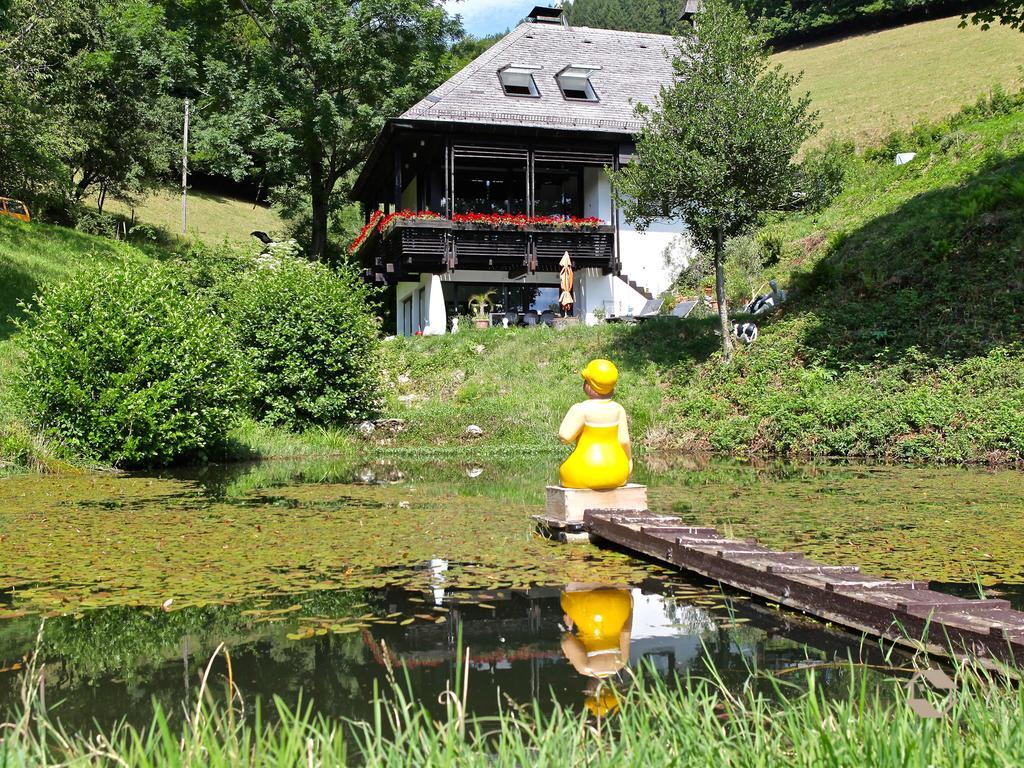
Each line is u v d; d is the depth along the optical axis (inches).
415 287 1016.2
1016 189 698.2
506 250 879.1
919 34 2014.0
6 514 284.5
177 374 461.1
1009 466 436.5
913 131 1132.5
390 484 384.5
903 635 128.2
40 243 888.3
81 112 1147.3
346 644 133.3
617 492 240.5
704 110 649.6
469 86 943.0
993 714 85.5
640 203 669.9
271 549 220.4
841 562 193.3
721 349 699.4
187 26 1214.3
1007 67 1539.1
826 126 1536.7
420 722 97.1
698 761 75.5
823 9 2257.6
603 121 928.3
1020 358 523.8
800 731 81.6
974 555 202.1
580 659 123.4
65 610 158.2
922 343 586.2
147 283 485.7
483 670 118.5
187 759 73.8
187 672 119.7
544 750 74.8
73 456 448.8
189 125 1396.4
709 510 283.0
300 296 630.5
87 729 97.3
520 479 407.8
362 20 1142.3
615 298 922.1
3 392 539.8
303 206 1301.7
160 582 181.6
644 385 685.9
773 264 915.4
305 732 94.0
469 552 216.7
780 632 138.4
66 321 459.5
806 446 535.2
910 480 375.9
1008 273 616.4
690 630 140.0
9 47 901.2
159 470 455.5
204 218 1723.7
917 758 71.6
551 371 729.0
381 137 905.5
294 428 623.8
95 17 1179.9
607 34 1128.2
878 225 818.2
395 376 741.9
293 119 1089.4
